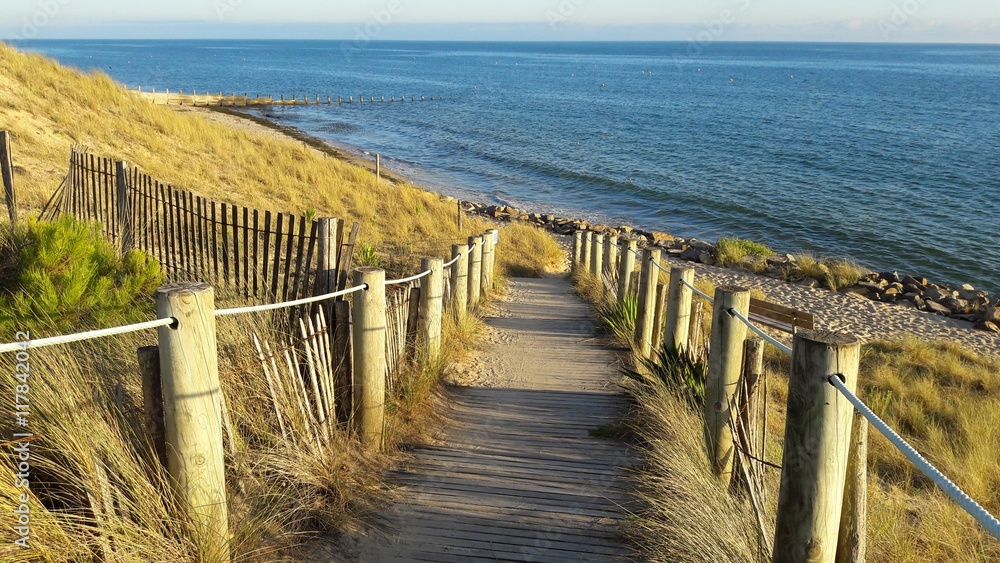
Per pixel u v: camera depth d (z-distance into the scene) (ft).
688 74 480.23
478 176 115.44
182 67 457.27
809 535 8.30
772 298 52.85
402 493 14.21
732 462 14.51
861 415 8.41
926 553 14.30
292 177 61.41
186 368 9.38
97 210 29.17
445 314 26.76
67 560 8.93
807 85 372.38
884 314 49.93
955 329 47.42
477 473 15.42
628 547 12.45
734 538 11.16
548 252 58.39
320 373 14.78
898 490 19.04
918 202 99.19
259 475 12.44
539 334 30.27
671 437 16.01
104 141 51.57
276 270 20.25
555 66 600.39
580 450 17.08
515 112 220.84
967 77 469.16
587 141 157.38
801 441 8.20
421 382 19.25
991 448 23.50
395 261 41.83
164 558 9.47
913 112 232.32
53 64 64.75
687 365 18.58
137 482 9.70
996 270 69.92
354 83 350.43
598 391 22.30
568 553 12.21
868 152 144.66
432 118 200.44
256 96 254.06
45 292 16.74
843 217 90.02
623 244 30.45
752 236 82.84
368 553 11.93
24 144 43.91
